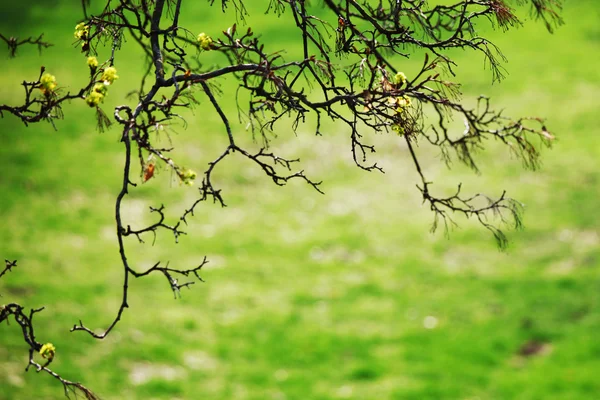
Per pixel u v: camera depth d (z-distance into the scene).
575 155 25.64
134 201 23.02
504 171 24.73
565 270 18.14
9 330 14.45
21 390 12.34
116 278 17.83
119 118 3.16
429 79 3.45
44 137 27.88
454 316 16.33
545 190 23.09
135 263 18.80
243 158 26.44
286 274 18.62
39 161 25.55
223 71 3.39
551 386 13.46
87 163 25.70
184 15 42.00
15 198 22.52
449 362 14.49
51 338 14.41
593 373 13.76
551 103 30.81
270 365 14.52
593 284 17.19
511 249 19.52
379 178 25.02
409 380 13.91
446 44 3.59
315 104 3.42
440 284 17.88
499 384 13.68
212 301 17.05
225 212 22.58
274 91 3.75
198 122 29.36
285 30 39.03
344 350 15.08
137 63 34.88
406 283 17.98
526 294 17.05
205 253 19.70
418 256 19.47
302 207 23.03
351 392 13.51
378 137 28.22
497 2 3.75
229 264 19.08
